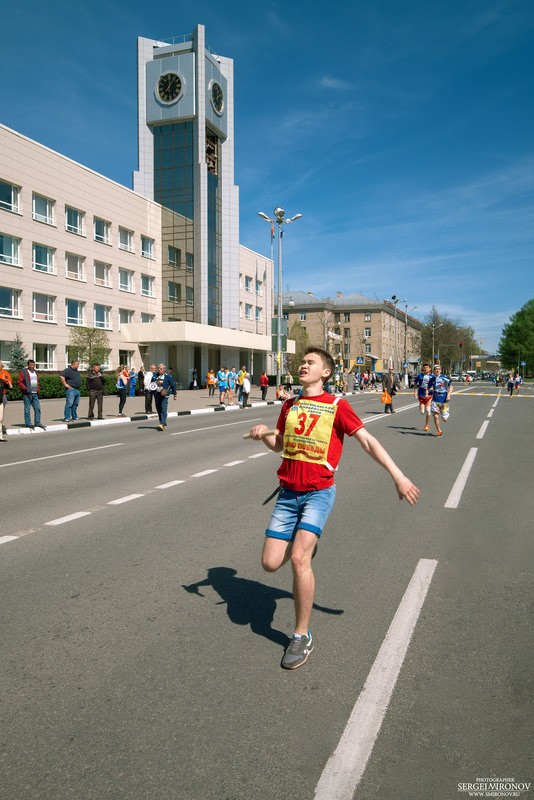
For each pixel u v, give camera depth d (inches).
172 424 758.5
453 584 167.5
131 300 1830.7
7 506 269.4
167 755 90.3
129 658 121.6
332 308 3895.2
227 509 261.0
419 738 94.8
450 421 779.4
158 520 241.0
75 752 91.1
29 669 116.9
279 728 97.1
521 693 108.7
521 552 199.2
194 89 2062.0
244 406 1149.7
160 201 2130.9
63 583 165.9
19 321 1385.3
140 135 2117.4
